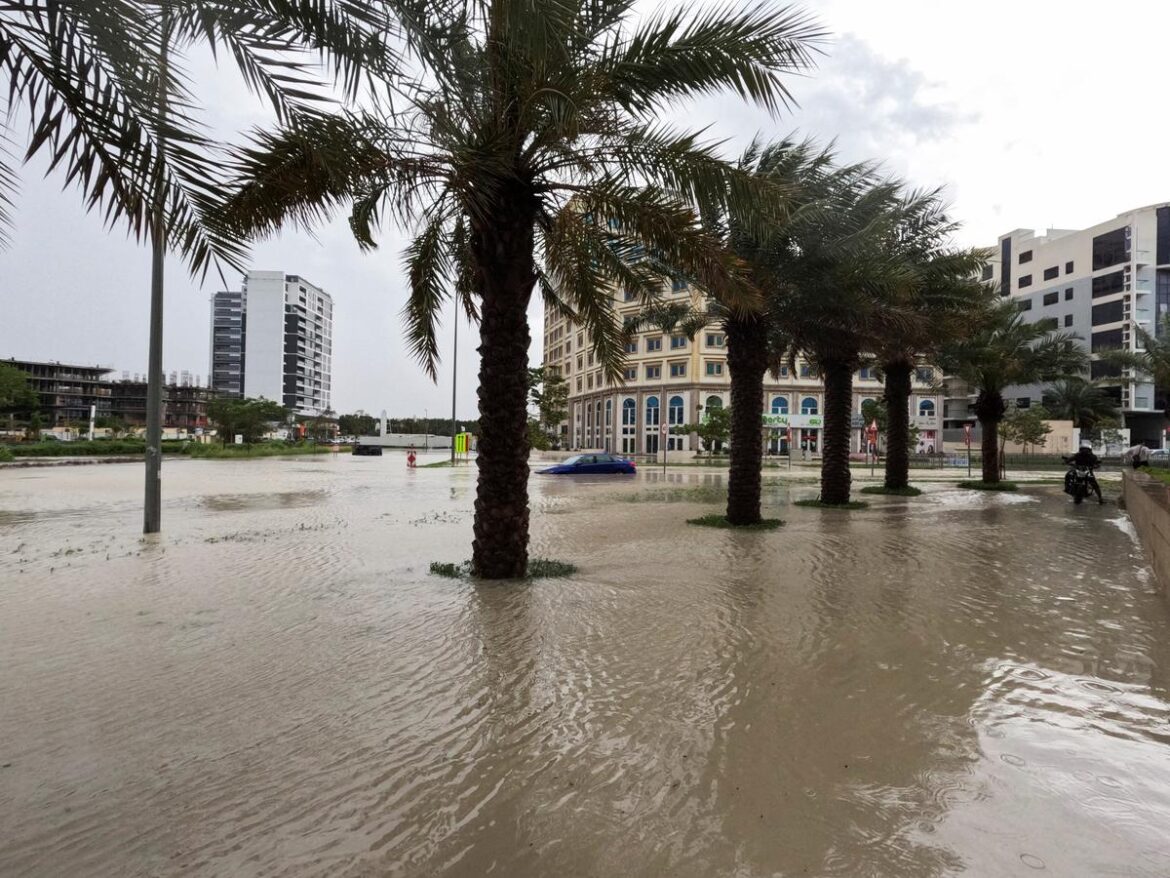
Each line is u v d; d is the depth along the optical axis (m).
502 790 3.00
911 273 12.33
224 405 71.62
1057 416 62.41
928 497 19.77
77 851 2.54
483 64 6.01
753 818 2.75
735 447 12.88
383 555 9.47
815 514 14.90
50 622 5.86
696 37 6.70
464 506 16.84
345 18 3.91
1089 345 68.88
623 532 11.93
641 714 3.85
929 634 5.48
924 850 2.52
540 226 8.11
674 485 25.38
